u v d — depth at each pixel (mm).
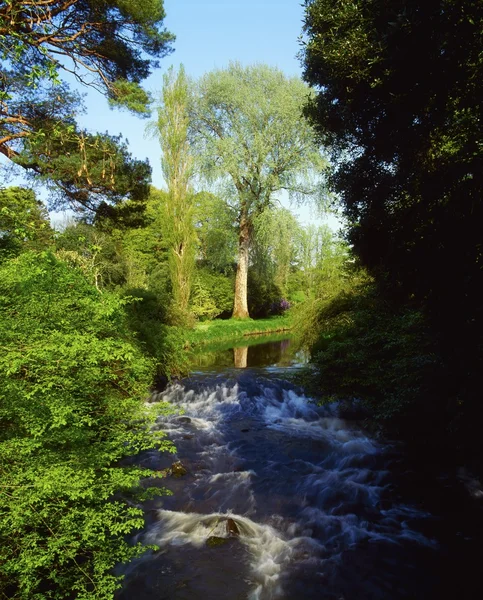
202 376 12898
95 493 3525
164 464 6980
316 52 5328
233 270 34031
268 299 35875
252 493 6012
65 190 12234
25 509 2932
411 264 4805
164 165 22562
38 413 3309
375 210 5578
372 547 4746
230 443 8070
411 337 6832
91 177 11648
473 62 3668
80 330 4062
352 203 6156
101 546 3586
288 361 16891
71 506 3463
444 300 4320
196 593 4016
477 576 4238
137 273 23484
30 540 3000
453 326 4281
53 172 11008
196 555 4594
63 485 3008
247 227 28922
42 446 3389
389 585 4125
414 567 4395
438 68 3846
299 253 29594
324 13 5184
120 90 12211
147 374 7773
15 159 10703
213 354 19000
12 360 3139
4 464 3104
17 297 3953
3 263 4875
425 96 4148
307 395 9570
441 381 5332
